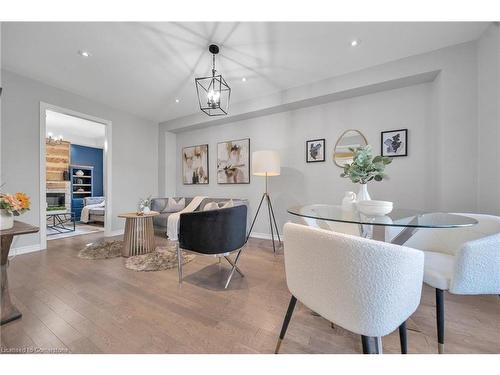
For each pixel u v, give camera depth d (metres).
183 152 4.96
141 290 1.89
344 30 2.06
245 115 3.82
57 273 2.25
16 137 2.91
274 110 3.57
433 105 2.50
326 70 2.75
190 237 1.95
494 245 1.07
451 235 1.60
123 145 4.32
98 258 2.70
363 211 1.50
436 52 2.30
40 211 3.09
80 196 6.58
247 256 2.83
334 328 1.39
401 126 2.70
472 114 2.14
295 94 3.20
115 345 1.23
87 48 2.38
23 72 2.88
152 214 2.94
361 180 1.67
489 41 1.96
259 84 3.14
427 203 2.56
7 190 2.83
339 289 0.84
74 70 2.83
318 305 0.92
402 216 1.48
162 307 1.62
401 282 0.79
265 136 3.82
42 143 3.14
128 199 4.40
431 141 2.53
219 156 4.38
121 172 4.29
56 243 3.42
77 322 1.44
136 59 2.57
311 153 3.35
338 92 2.87
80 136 6.62
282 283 2.04
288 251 1.03
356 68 2.69
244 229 2.14
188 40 2.23
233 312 1.56
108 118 4.06
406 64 2.44
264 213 3.82
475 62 2.13
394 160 2.74
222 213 1.92
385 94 2.80
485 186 2.01
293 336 1.32
